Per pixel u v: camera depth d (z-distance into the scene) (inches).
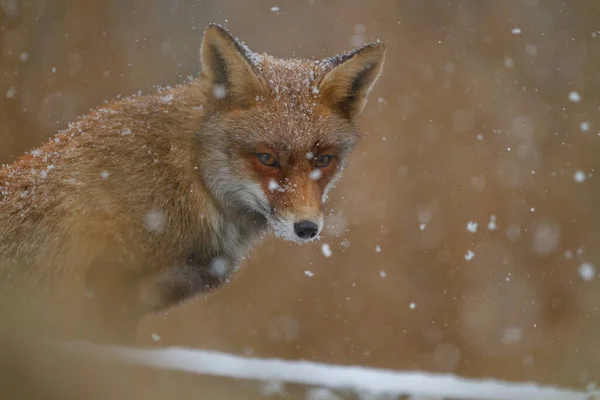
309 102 253.1
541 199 721.0
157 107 241.3
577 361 647.8
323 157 253.3
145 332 608.7
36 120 602.2
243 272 649.6
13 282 219.5
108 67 645.3
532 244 701.9
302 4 743.7
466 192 708.7
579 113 751.7
